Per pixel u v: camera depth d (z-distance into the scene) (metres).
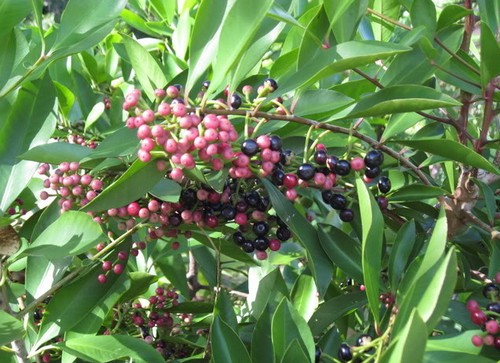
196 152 0.26
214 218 0.32
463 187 0.35
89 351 0.31
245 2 0.26
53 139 0.45
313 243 0.32
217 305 0.32
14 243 0.32
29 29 0.47
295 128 0.36
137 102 0.27
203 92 0.33
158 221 0.31
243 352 0.28
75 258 0.40
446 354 0.24
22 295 0.39
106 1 0.33
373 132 0.46
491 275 0.33
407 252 0.31
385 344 0.25
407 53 0.35
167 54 0.48
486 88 0.33
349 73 0.44
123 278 0.34
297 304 0.34
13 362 0.32
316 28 0.32
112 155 0.28
